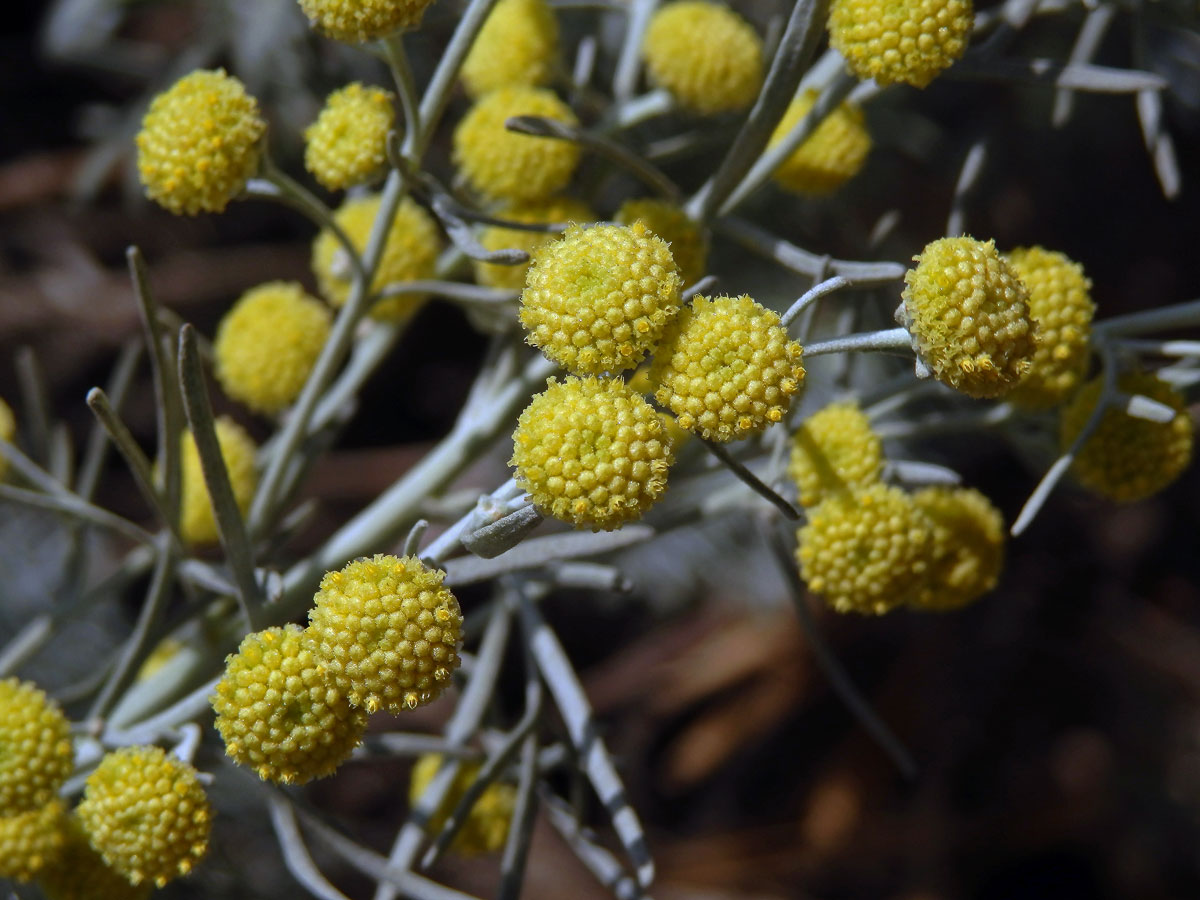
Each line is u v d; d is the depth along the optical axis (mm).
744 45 151
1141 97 149
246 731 115
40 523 252
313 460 149
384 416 322
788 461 140
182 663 145
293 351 148
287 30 234
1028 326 115
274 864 234
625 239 114
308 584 143
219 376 151
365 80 235
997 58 139
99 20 254
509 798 153
